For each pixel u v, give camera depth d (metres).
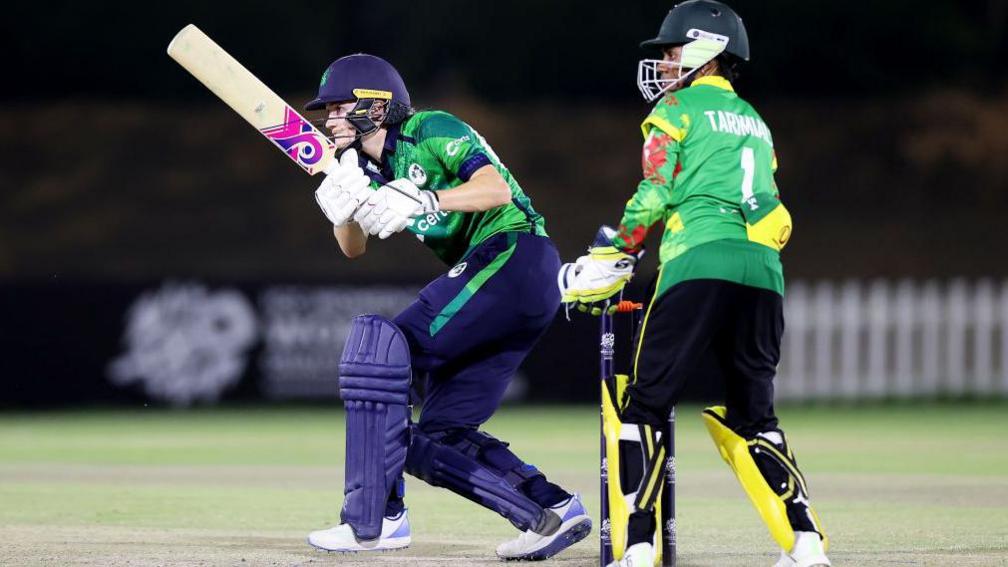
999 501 26.17
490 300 18.09
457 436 18.62
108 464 35.81
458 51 94.25
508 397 58.12
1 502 26.61
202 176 87.12
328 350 58.06
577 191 87.00
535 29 93.25
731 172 15.90
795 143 90.06
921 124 90.81
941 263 83.00
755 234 15.80
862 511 24.47
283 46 92.88
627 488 16.05
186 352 58.03
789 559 16.36
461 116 90.69
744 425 16.22
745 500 26.59
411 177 18.02
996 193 87.75
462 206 17.09
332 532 18.48
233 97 17.39
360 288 58.09
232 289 58.09
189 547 19.80
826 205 87.06
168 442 43.19
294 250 82.19
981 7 95.19
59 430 48.41
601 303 16.59
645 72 16.88
